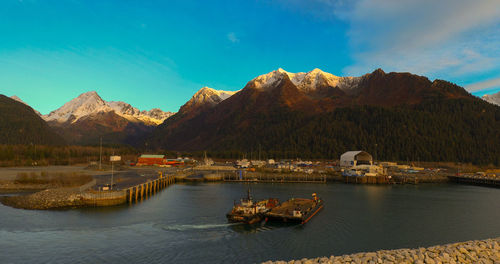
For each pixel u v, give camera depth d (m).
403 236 55.12
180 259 41.56
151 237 50.94
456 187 133.25
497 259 31.81
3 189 95.50
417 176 158.38
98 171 152.88
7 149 189.12
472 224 64.19
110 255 42.28
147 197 92.00
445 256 30.72
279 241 50.56
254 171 172.50
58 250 43.56
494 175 163.12
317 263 29.72
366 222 64.75
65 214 65.06
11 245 45.12
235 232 55.12
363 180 143.62
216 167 189.12
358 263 29.53
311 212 69.38
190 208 74.94
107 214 66.19
